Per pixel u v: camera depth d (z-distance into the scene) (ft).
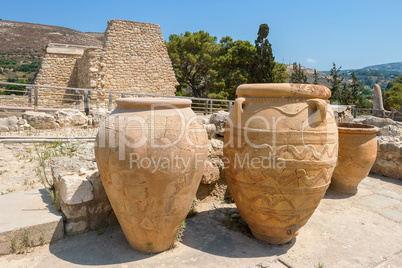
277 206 8.47
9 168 14.23
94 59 47.75
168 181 7.45
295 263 8.41
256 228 9.41
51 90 51.83
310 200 8.54
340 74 93.56
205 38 77.10
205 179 11.91
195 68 80.23
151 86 56.85
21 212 9.20
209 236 9.75
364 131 13.55
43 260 7.90
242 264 8.18
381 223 11.48
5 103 36.76
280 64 80.28
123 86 53.93
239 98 8.83
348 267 8.36
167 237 8.39
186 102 8.16
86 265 7.77
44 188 11.57
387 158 18.29
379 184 16.81
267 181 8.29
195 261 8.21
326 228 10.84
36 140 18.74
